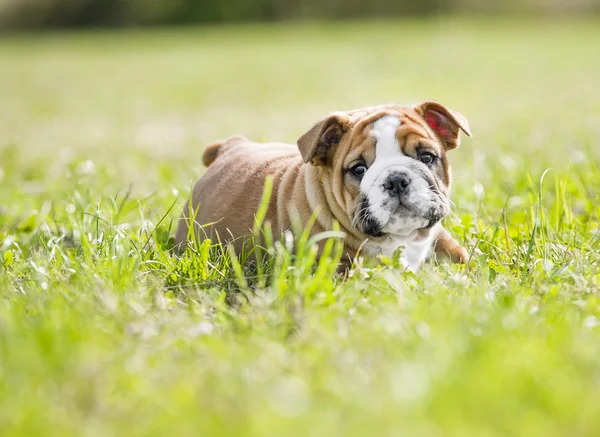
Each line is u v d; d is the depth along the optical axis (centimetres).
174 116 2431
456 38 4938
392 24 6297
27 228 980
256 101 2689
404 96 2552
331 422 447
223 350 547
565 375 486
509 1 6575
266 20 7175
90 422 462
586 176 1061
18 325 560
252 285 709
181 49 5141
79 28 7338
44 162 1545
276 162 894
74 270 704
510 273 729
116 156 1642
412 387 464
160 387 499
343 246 787
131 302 625
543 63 3431
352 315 613
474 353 518
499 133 1683
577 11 6366
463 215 907
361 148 761
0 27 7338
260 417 449
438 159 781
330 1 7038
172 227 985
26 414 456
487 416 441
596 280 685
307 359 529
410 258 806
